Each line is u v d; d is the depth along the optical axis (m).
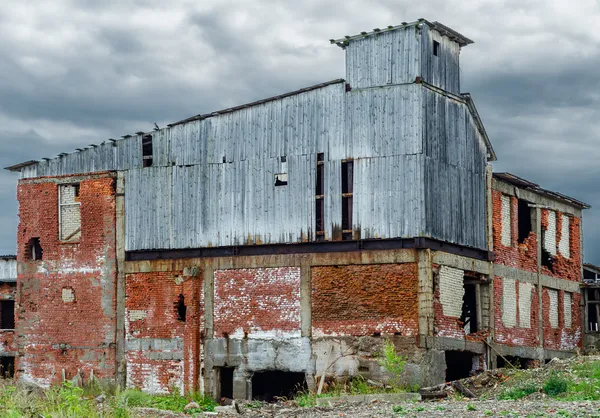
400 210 36.62
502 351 41.16
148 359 40.56
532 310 44.47
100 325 41.66
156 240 41.12
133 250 41.50
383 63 37.66
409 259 36.25
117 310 41.44
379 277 36.66
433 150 37.31
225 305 39.38
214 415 30.83
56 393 30.39
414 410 26.95
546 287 46.06
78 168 43.06
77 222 42.78
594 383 29.20
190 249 40.41
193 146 40.94
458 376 40.97
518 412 24.89
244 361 38.69
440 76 38.28
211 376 39.28
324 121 38.41
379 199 37.03
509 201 43.50
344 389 36.12
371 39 37.97
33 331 42.97
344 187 37.91
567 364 32.38
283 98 39.31
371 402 31.83
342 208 37.69
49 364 42.44
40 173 43.78
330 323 37.22
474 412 25.47
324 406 31.73
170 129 41.50
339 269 37.34
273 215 38.94
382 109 37.44
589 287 49.22
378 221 36.94
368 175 37.34
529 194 44.97
